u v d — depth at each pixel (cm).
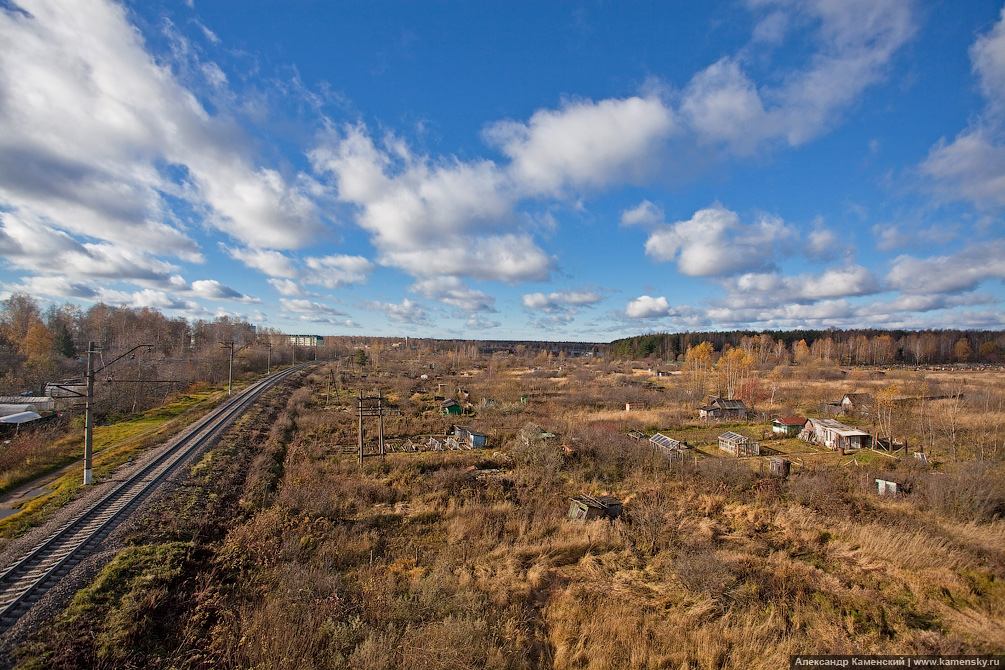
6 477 2436
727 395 6525
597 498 2508
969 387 5994
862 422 4472
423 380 8269
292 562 1628
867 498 2561
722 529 2238
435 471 2997
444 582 1590
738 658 1263
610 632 1382
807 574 1770
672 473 3070
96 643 1095
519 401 6134
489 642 1277
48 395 4350
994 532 2064
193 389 5903
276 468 2888
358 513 2231
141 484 2200
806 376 8362
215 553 1680
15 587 1295
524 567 1822
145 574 1416
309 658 1114
